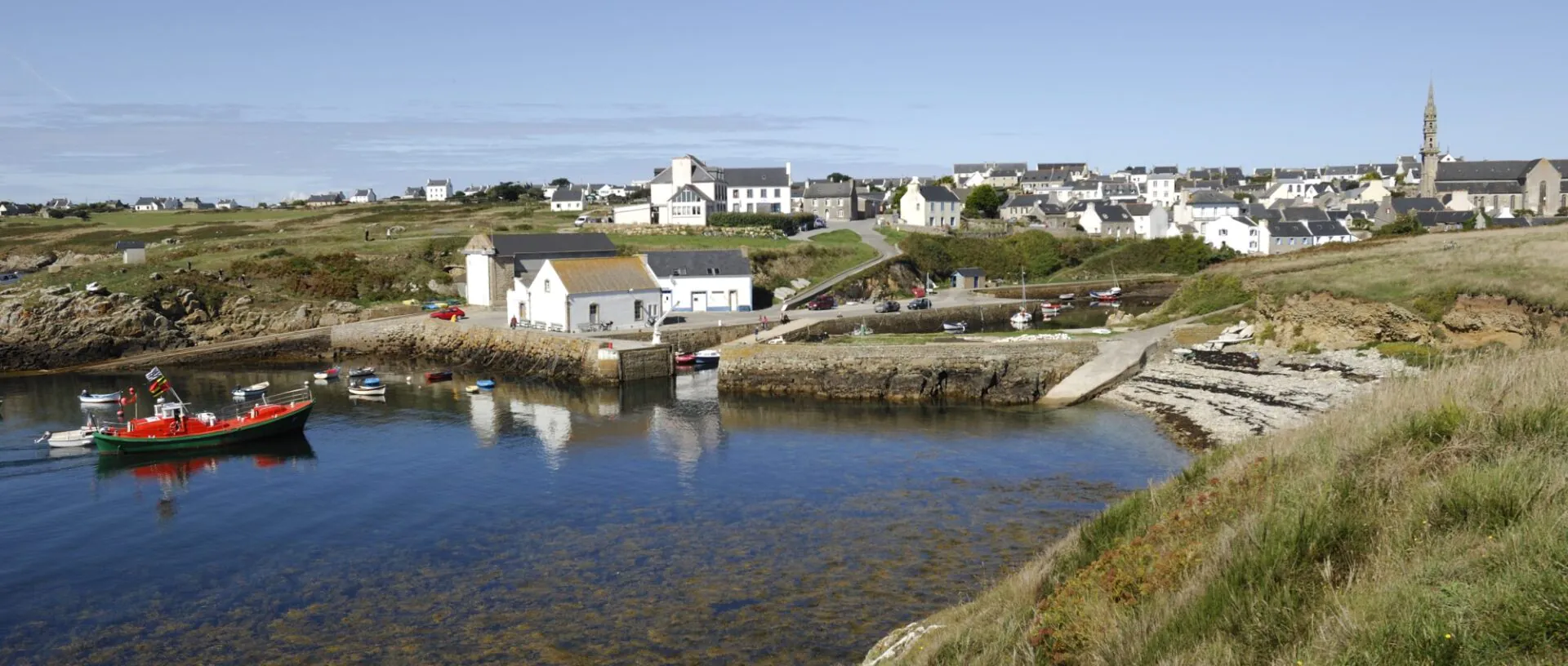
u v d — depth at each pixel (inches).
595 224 5477.4
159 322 3262.8
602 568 1211.9
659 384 2652.6
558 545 1305.4
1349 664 460.4
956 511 1408.7
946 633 772.0
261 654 1004.6
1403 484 647.1
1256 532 618.2
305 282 3764.8
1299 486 682.2
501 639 1013.2
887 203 7140.8
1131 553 720.3
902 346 2405.3
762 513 1421.0
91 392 2664.9
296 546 1343.5
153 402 2514.8
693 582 1154.0
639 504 1486.2
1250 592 557.0
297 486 1656.0
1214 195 6471.5
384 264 4003.4
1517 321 2048.5
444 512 1481.3
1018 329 3408.0
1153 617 595.2
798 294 4040.4
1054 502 1445.6
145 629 1079.0
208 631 1068.5
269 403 2364.7
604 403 2389.3
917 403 2300.7
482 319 3319.4
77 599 1172.5
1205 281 3282.5
